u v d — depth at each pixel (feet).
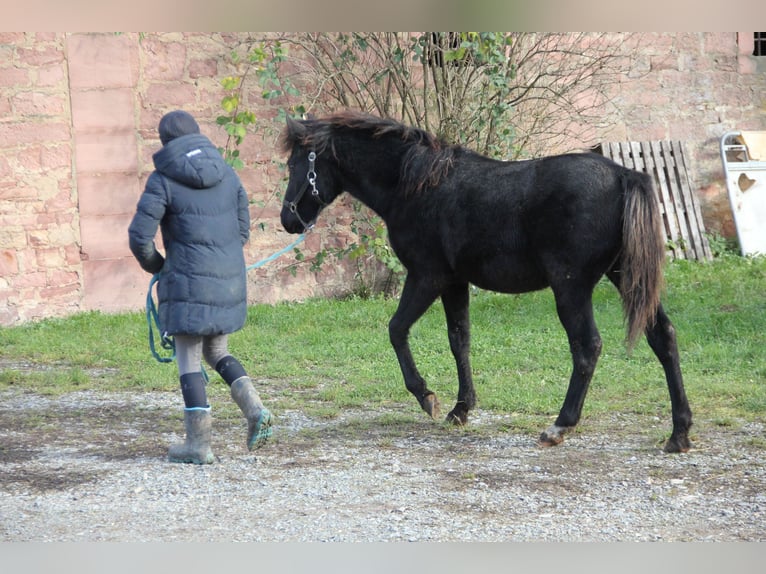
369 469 22.79
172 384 32.50
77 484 21.76
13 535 18.34
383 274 49.29
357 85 46.96
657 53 53.36
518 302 43.78
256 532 18.43
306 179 26.71
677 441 23.63
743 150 54.85
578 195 22.65
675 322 38.22
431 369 33.50
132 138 45.01
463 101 47.42
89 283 44.98
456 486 21.31
